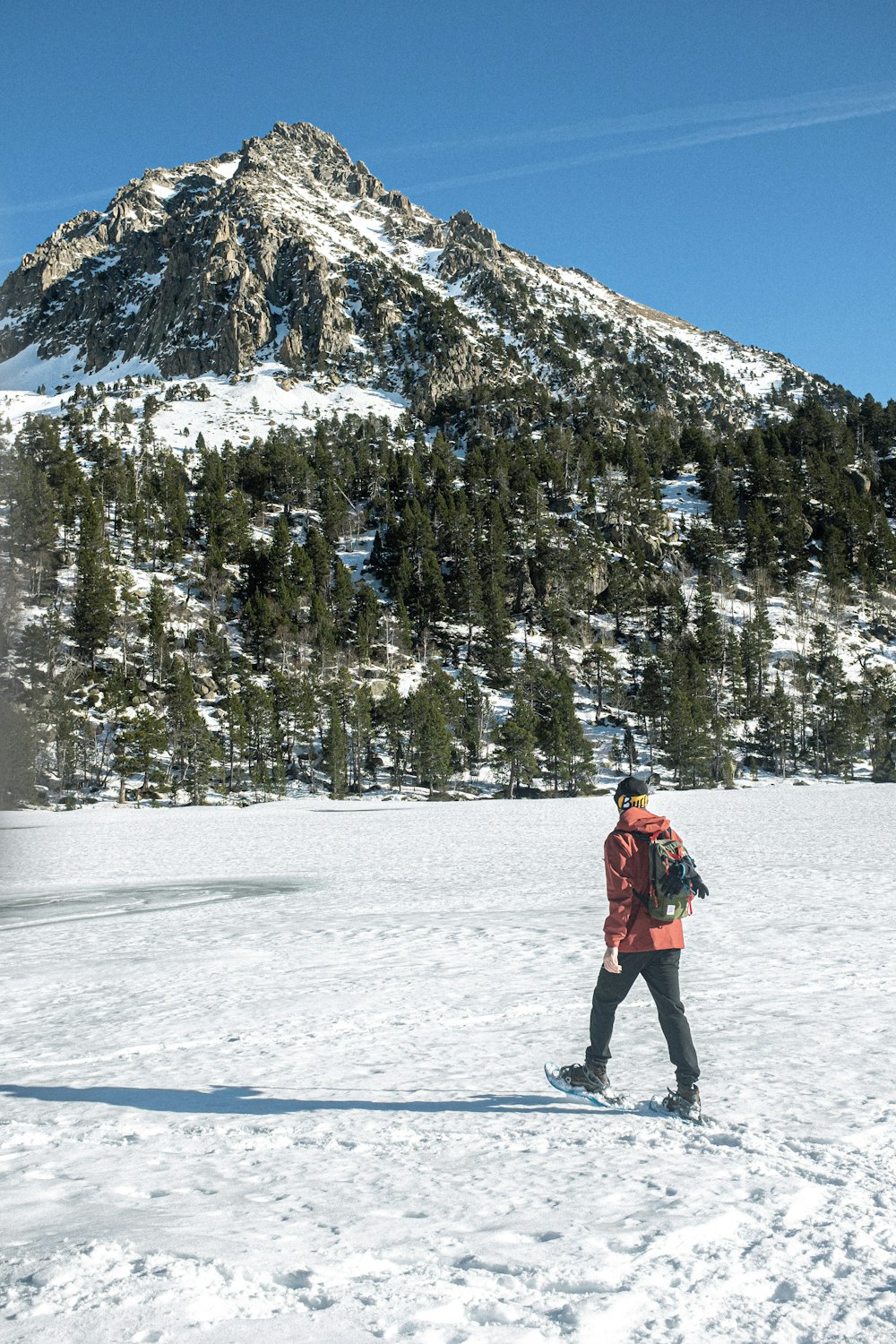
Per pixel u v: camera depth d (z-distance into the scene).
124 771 84.75
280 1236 3.36
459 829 46.88
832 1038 6.49
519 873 23.45
